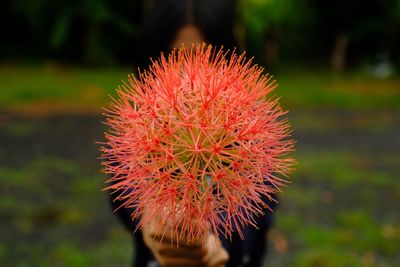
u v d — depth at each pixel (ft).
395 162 30.45
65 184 24.49
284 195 23.70
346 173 27.55
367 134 39.01
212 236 4.83
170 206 3.78
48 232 19.29
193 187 3.68
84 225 19.95
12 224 19.86
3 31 79.71
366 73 81.41
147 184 3.80
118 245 18.31
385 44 85.61
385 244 18.85
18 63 71.31
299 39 94.79
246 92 3.78
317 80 71.41
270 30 78.28
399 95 59.41
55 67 70.69
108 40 77.71
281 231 19.79
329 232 19.76
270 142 3.89
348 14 84.84
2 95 49.08
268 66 79.30
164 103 3.75
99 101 49.06
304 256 17.83
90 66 74.28
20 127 37.32
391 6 83.61
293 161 3.93
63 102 48.01
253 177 3.83
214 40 5.99
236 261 6.06
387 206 22.81
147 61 6.25
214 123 3.68
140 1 76.54
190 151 3.71
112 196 6.02
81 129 37.32
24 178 25.14
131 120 3.85
